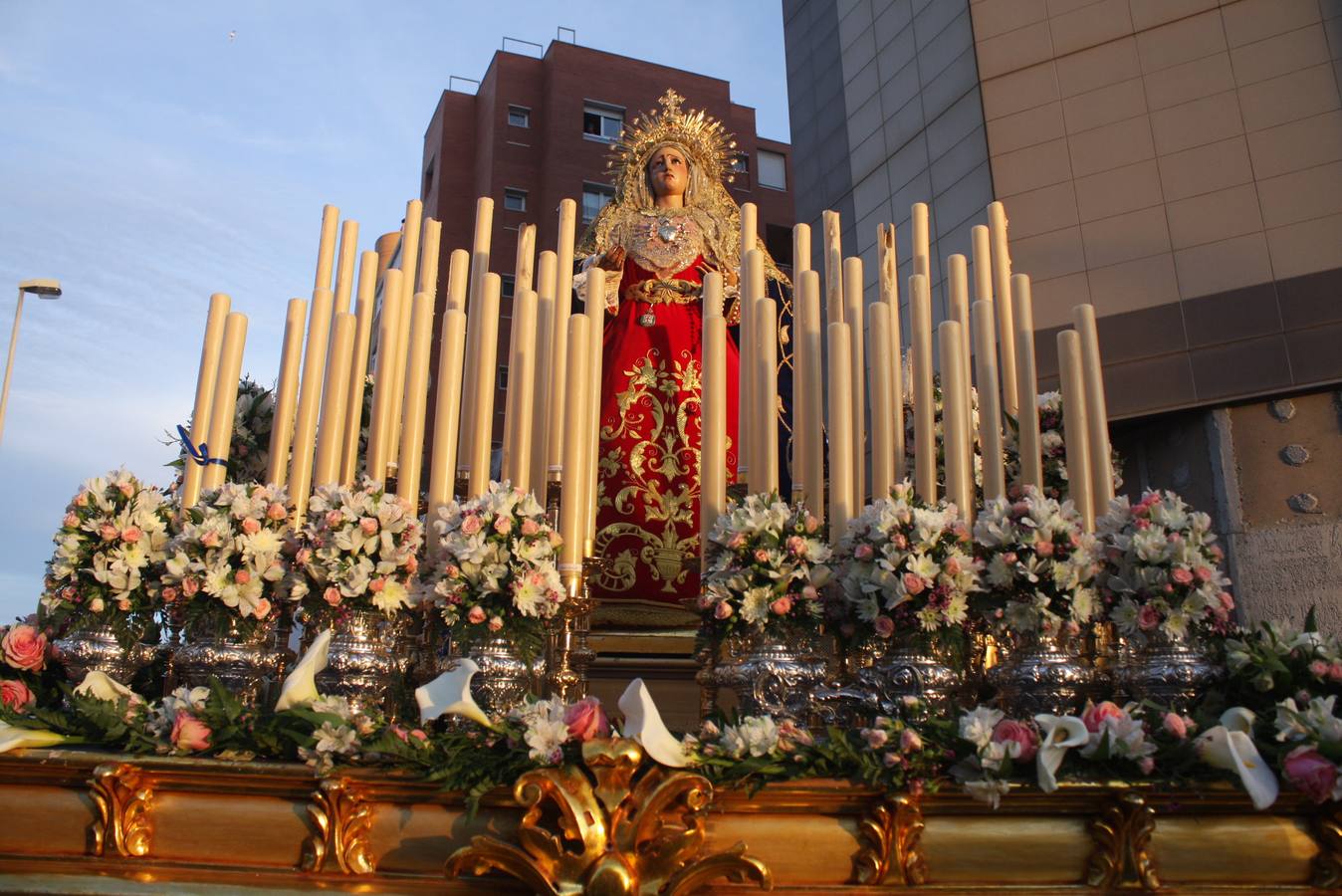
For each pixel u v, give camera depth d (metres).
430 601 3.35
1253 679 3.07
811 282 3.97
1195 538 3.23
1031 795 2.65
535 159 27.34
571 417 3.61
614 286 5.55
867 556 3.21
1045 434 4.66
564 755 2.66
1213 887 2.64
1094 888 2.62
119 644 3.47
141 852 2.67
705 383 3.74
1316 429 8.25
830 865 2.63
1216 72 9.42
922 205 4.61
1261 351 8.55
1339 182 8.54
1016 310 4.50
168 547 3.40
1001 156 10.55
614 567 4.61
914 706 2.96
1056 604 3.17
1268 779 2.60
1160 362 9.05
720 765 2.65
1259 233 8.83
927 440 3.81
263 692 3.48
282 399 4.09
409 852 2.65
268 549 3.36
